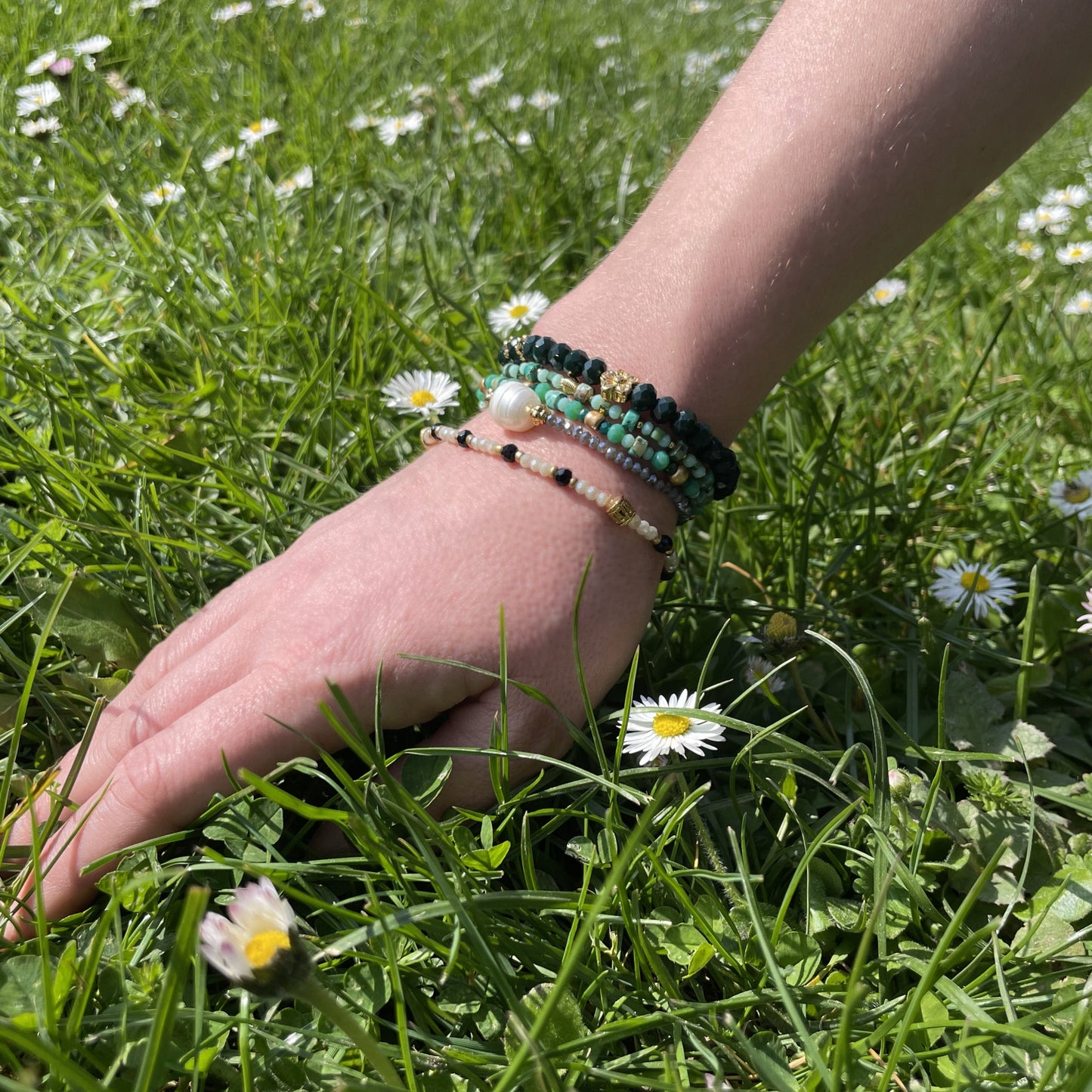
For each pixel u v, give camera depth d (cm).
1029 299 79
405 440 58
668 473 44
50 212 74
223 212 70
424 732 44
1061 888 41
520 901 38
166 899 40
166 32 110
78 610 47
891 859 39
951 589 51
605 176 92
